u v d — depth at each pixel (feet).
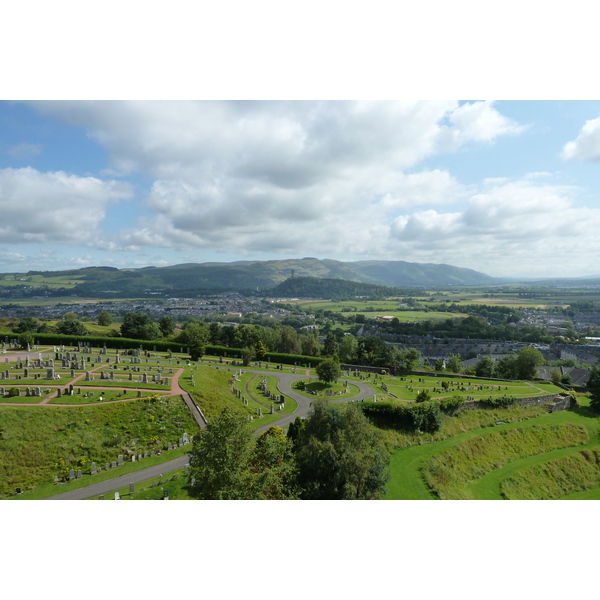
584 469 255.50
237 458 136.46
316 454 154.71
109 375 247.09
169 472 171.01
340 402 271.49
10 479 156.35
